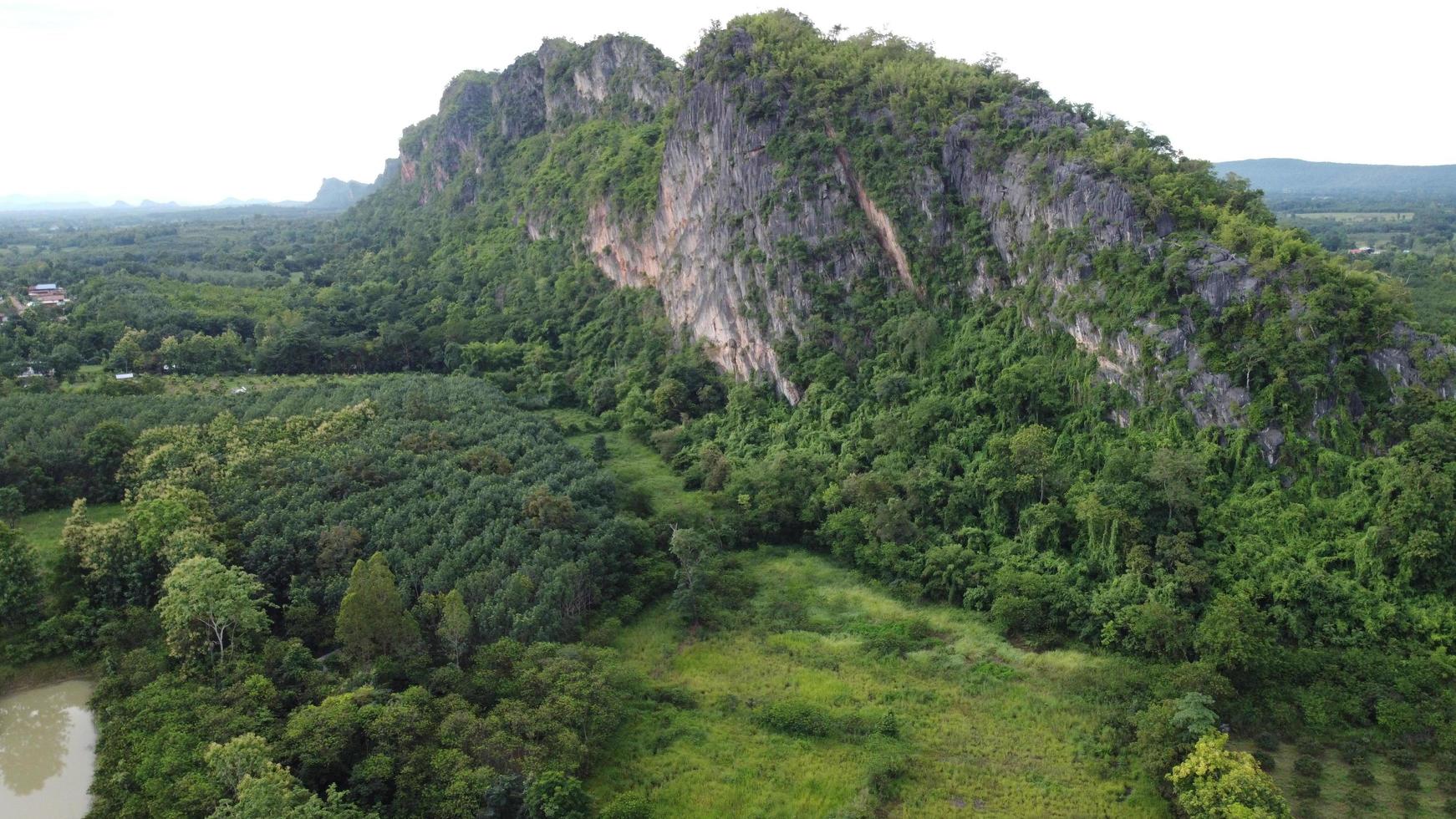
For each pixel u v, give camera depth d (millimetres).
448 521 66875
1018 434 70188
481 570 59344
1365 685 48875
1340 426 61438
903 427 78250
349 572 59719
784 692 53375
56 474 77750
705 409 103500
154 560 59656
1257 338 65312
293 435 84125
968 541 67188
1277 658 50844
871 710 51375
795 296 95875
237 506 67125
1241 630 50688
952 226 89125
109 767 42938
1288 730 47469
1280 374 62719
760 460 86250
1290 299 65312
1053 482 67062
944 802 43469
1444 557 53688
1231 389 64812
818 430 86562
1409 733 46344
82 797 43625
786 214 98125
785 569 70938
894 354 86750
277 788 36781
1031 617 58656
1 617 54781
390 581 52438
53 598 57219
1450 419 58625
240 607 51281
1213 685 47406
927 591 64562
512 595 56062
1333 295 64125
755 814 42469
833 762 46594
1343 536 57438
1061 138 81875
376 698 45688
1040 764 46344
